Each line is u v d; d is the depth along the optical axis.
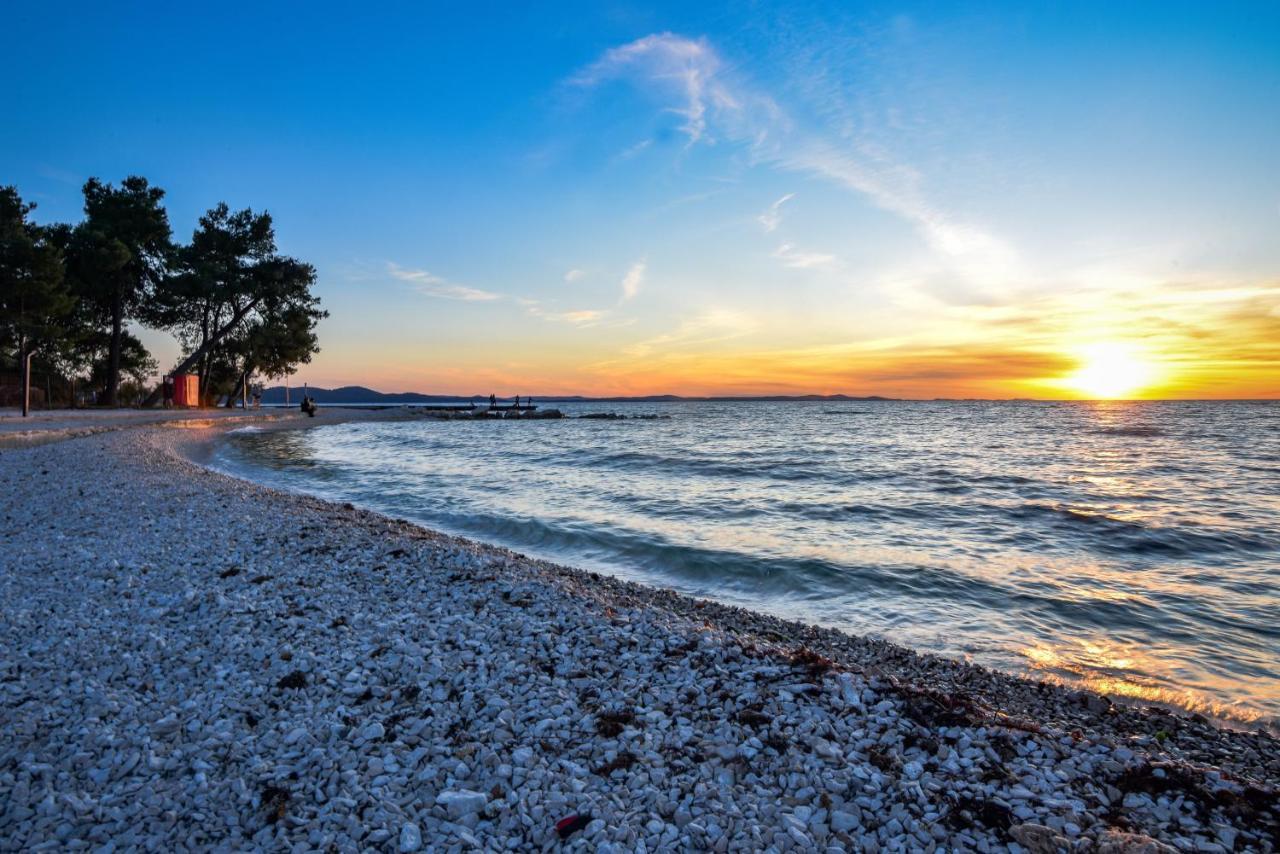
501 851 3.17
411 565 8.58
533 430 60.75
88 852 3.10
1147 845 3.07
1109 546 12.95
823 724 4.32
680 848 3.17
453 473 24.89
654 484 22.12
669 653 5.57
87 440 24.05
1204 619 8.70
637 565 11.56
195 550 9.11
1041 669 7.08
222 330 53.06
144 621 6.30
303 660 5.31
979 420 84.62
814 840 3.24
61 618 6.36
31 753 3.90
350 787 3.63
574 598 7.36
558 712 4.50
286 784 3.66
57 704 4.55
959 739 4.17
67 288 39.62
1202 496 19.59
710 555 11.88
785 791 3.64
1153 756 4.29
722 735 4.20
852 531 14.34
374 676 5.07
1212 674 6.95
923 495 19.73
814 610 9.13
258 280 53.03
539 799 3.55
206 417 44.91
